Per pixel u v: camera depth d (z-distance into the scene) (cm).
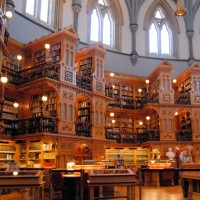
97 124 1836
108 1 2717
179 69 2747
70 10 2422
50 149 1548
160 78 2245
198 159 2159
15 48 1738
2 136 1487
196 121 2223
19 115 1677
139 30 2775
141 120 2408
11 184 613
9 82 1619
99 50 1930
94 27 2620
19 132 1573
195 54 2780
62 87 1614
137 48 2731
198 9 2870
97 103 1861
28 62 1806
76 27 2408
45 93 1662
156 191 1230
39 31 2166
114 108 2277
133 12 2750
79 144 1680
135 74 2667
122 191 1191
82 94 1756
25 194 1074
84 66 1947
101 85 1916
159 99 2205
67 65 1672
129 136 2253
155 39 2836
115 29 2712
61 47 1667
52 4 2342
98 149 1803
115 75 2402
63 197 986
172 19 2850
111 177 661
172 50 2817
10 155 1565
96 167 1372
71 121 1644
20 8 2038
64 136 1562
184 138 2183
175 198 970
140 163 2214
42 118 1499
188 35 2797
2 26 1120
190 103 2247
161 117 2183
